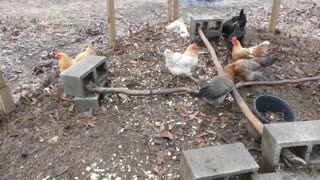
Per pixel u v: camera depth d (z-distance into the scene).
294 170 2.03
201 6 7.03
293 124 2.14
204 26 4.56
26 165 2.45
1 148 2.62
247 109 2.68
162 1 7.48
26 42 5.08
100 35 5.32
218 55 4.29
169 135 2.74
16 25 5.84
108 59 4.14
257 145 2.60
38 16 6.40
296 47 4.59
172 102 3.21
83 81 3.02
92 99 3.05
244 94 3.35
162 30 5.20
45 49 4.80
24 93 3.43
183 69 3.53
